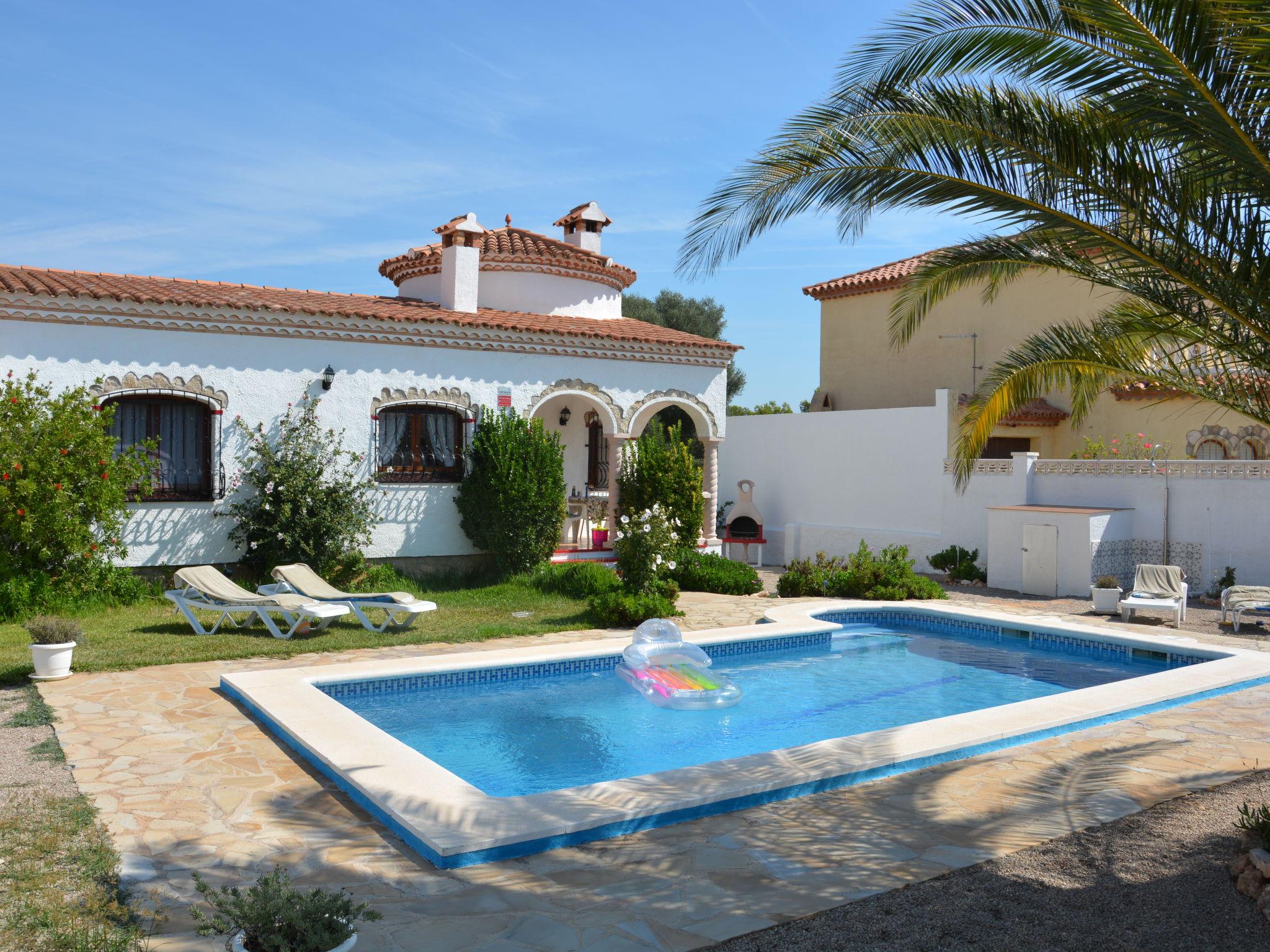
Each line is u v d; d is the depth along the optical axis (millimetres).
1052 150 6441
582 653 11859
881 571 17312
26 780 6824
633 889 5172
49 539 13086
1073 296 23422
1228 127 5340
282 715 8305
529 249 21031
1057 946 4496
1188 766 7633
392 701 10391
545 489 17516
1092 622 14961
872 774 7312
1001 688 11648
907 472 22406
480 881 5281
